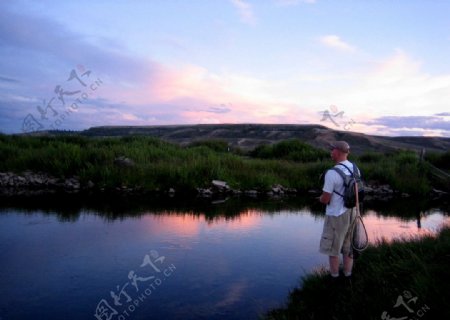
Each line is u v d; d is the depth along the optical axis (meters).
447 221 10.99
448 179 19.20
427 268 5.12
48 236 8.91
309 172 19.56
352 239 5.58
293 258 7.76
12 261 7.28
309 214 12.24
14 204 12.28
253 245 8.61
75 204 12.59
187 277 6.70
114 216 11.08
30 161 17.61
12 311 5.39
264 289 6.22
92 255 7.71
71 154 18.09
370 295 5.05
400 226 10.80
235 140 59.53
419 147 53.66
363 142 51.09
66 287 6.21
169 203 13.41
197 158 19.78
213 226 10.27
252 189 16.97
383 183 19.17
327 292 5.59
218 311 5.48
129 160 18.12
